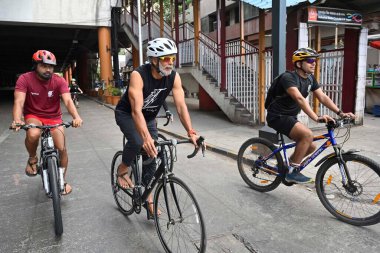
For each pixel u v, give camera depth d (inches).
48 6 785.6
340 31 517.7
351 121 141.1
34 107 148.1
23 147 311.4
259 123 368.8
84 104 834.8
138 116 111.0
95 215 149.2
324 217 142.4
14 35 936.9
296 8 294.5
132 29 784.3
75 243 124.4
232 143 288.5
